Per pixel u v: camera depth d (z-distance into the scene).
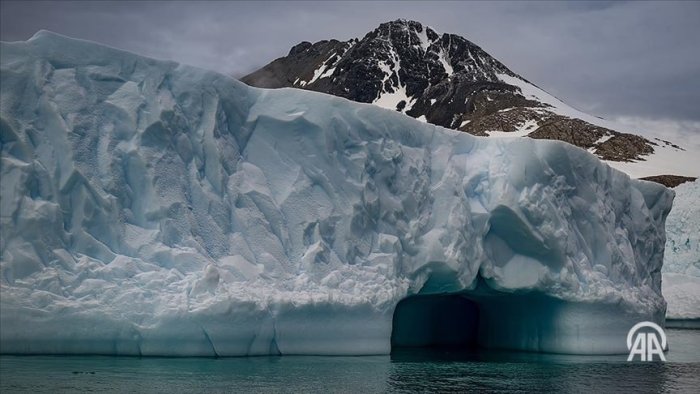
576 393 21.06
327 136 24.48
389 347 24.62
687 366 27.66
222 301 20.61
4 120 19.30
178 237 21.11
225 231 22.22
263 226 23.00
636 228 33.16
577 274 29.12
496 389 21.09
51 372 18.33
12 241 18.78
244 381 18.98
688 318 52.50
